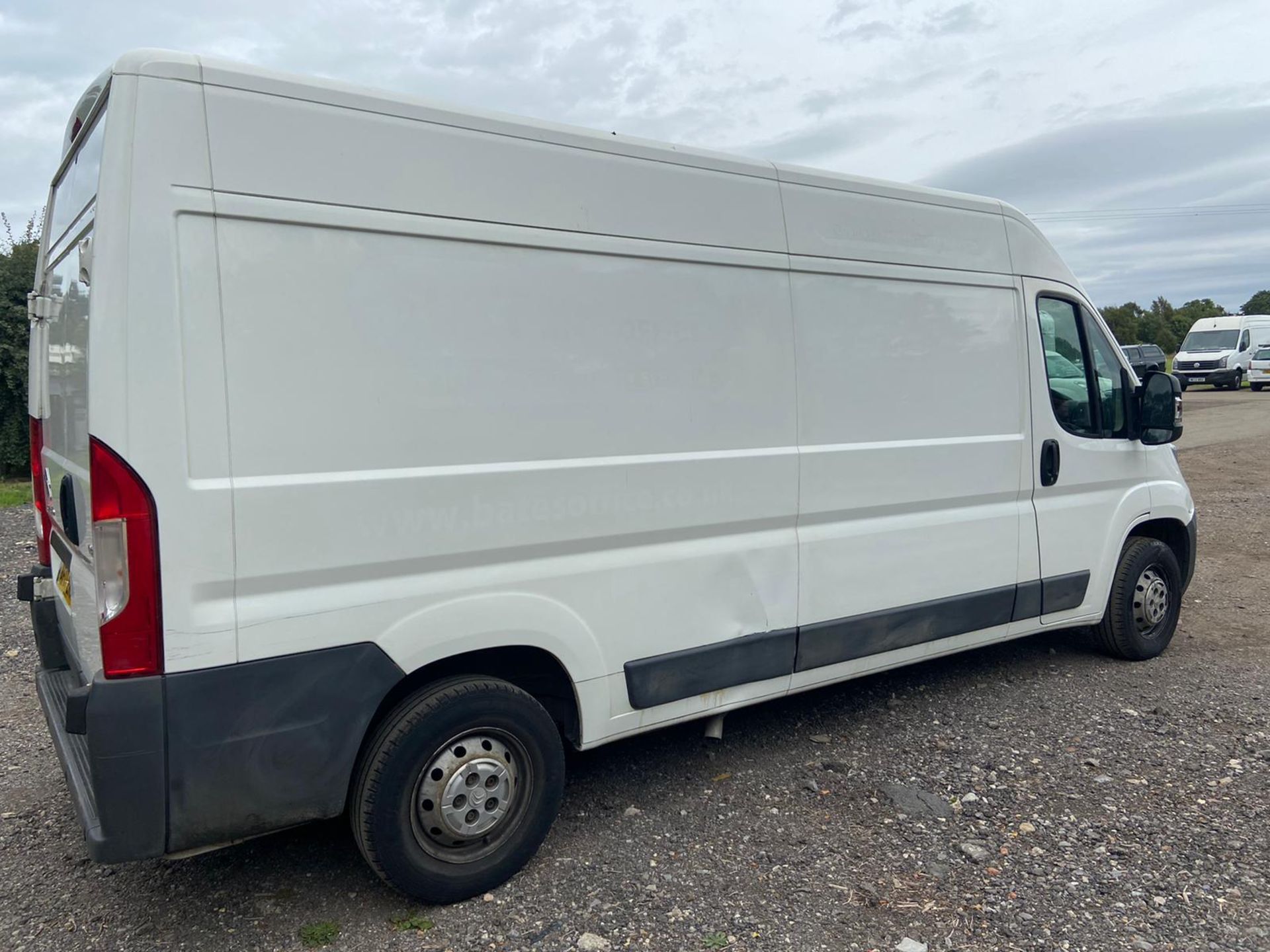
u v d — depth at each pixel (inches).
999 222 184.7
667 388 136.2
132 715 97.3
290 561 105.1
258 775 105.1
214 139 99.8
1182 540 224.7
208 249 99.4
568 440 126.3
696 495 139.9
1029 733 174.6
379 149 110.2
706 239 140.2
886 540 165.2
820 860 131.4
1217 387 1171.9
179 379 97.8
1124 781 154.3
